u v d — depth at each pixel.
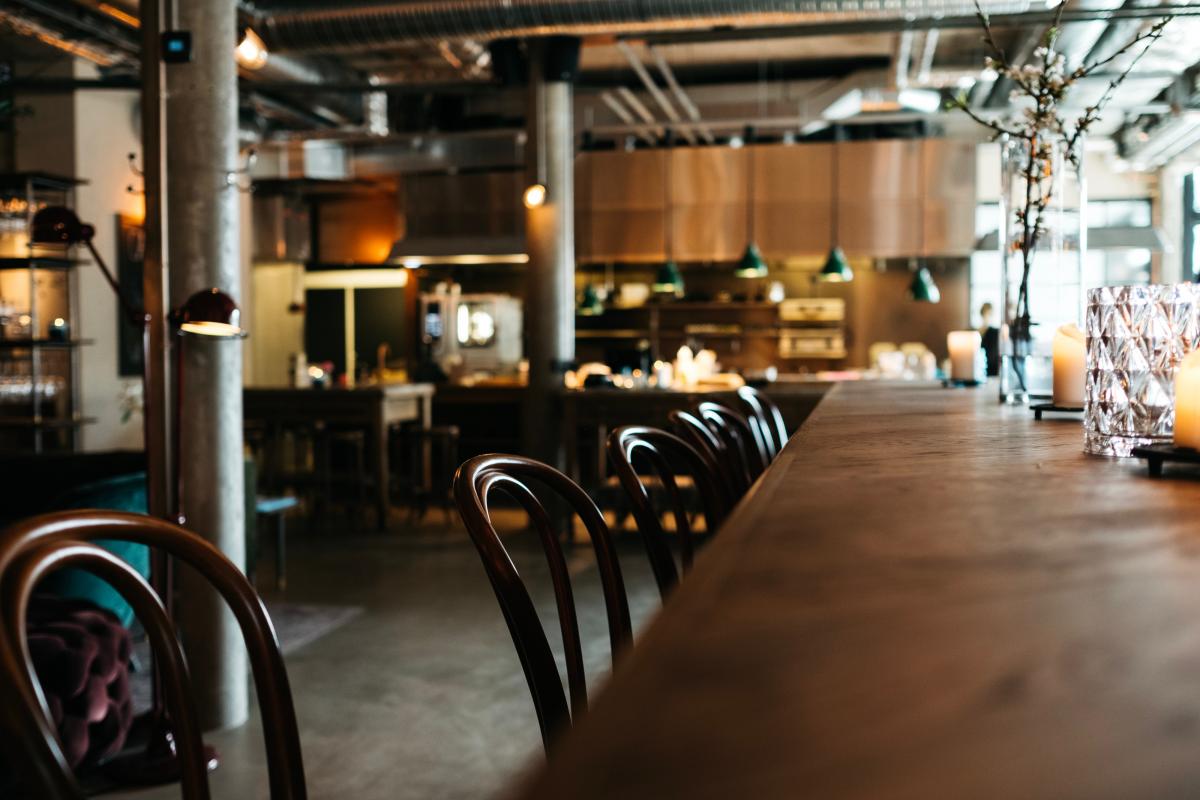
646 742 0.33
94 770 3.12
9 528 0.83
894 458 1.38
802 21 6.62
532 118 7.77
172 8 3.37
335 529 7.96
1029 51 7.62
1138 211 11.95
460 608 5.20
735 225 11.30
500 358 12.26
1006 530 0.78
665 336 12.22
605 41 7.60
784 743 0.33
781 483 1.10
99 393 8.98
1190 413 1.20
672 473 1.78
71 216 3.36
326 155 10.75
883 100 10.01
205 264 3.47
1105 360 1.39
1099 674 0.42
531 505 1.33
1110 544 0.73
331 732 3.46
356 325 13.28
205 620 3.49
